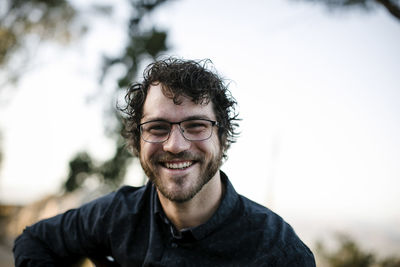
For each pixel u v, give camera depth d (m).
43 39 9.89
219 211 1.28
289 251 1.22
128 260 1.39
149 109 1.28
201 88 1.25
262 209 1.39
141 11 7.77
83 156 8.83
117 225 1.45
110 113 7.73
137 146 1.47
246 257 1.24
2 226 10.20
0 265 6.34
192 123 1.24
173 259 1.26
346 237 5.61
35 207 9.87
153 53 7.40
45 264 1.47
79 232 1.53
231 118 1.49
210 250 1.25
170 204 1.31
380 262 5.14
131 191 1.62
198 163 1.25
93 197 8.39
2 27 9.42
